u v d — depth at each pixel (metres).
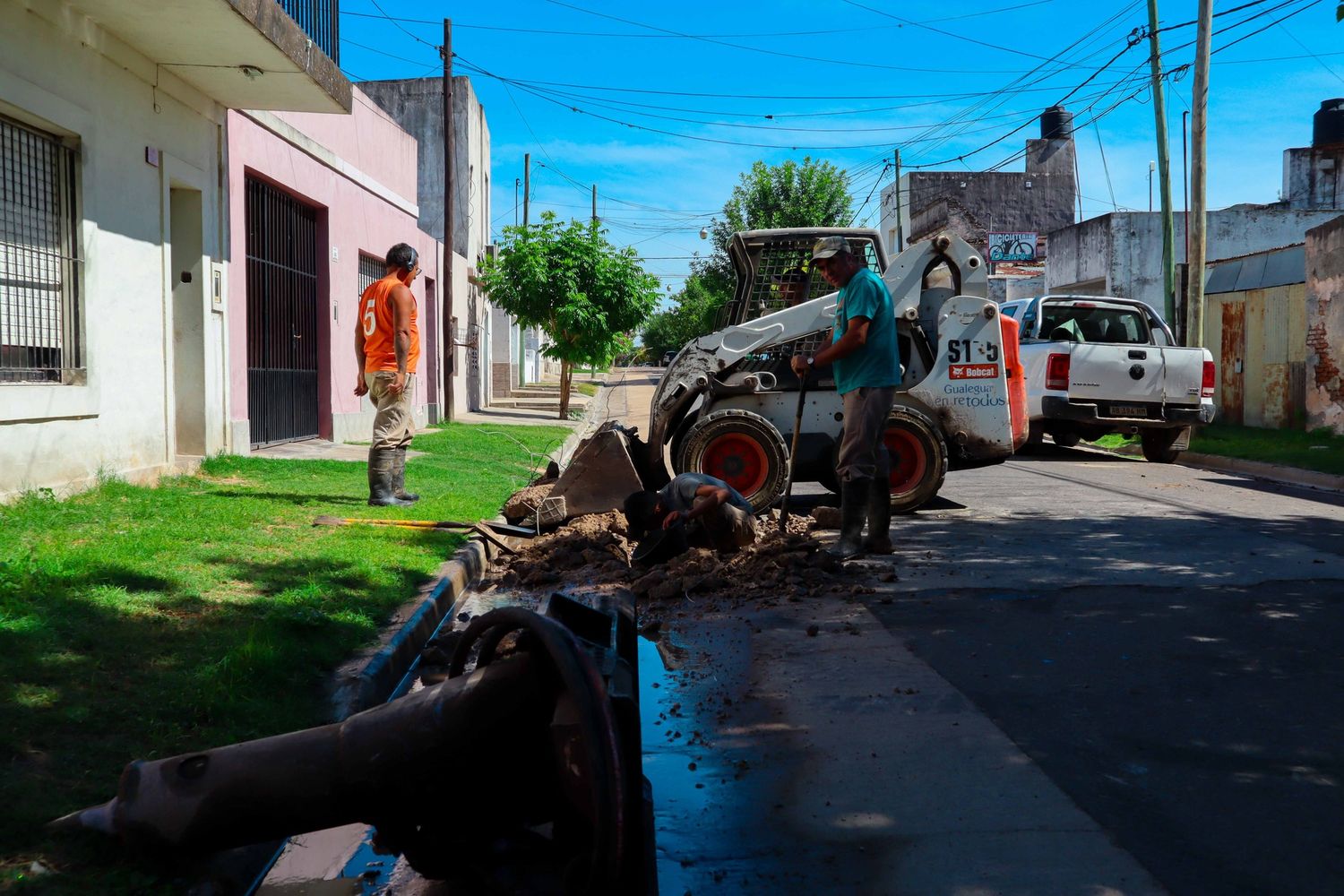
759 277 9.71
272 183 12.32
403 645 4.79
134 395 8.77
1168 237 17.16
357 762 2.60
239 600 5.00
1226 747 3.62
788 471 8.27
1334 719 3.86
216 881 2.74
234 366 11.08
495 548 7.57
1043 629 5.14
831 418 9.08
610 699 2.54
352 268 15.41
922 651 4.82
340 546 6.54
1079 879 2.75
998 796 3.28
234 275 11.06
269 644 4.15
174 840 2.66
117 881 2.54
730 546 7.00
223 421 10.77
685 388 8.96
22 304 7.37
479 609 6.00
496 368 32.88
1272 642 4.82
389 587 5.65
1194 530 8.04
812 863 2.89
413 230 19.48
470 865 2.73
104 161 8.25
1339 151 31.38
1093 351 13.95
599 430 8.71
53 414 7.45
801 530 8.04
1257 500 9.98
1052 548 7.25
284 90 10.11
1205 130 15.91
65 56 7.67
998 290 34.91
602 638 3.29
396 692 4.48
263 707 3.67
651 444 9.09
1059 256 27.92
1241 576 6.22
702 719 4.07
